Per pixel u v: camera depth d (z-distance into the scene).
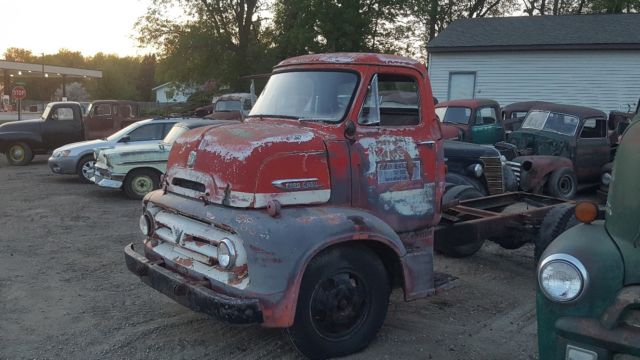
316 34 29.67
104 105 16.62
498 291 5.79
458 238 5.74
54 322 4.72
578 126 11.52
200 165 4.07
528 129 12.17
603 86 21.31
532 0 39.59
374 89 4.36
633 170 2.93
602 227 3.14
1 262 6.42
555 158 10.66
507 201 7.25
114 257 6.72
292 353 4.19
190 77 31.78
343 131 4.18
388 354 4.19
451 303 5.39
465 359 4.15
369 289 4.12
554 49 21.55
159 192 4.63
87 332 4.53
